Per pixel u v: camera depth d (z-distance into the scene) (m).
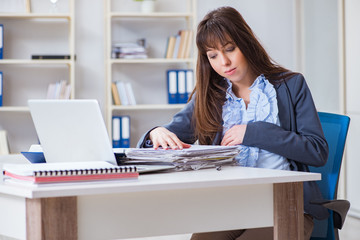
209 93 1.92
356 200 4.13
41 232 1.11
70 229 1.13
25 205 1.14
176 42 4.78
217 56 1.79
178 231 1.24
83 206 1.15
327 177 1.85
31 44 4.84
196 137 2.00
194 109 1.97
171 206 1.23
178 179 1.23
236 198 1.29
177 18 5.04
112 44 4.89
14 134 4.82
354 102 4.18
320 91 4.73
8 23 4.80
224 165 1.57
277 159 1.78
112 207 1.18
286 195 1.33
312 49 4.86
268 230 1.66
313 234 1.76
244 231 1.67
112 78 4.99
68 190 1.08
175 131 1.97
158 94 5.05
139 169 1.35
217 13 1.79
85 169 1.16
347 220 3.98
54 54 4.83
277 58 5.18
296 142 1.67
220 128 1.90
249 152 1.79
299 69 5.12
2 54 4.59
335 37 4.42
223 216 1.28
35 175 1.12
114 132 4.66
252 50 1.81
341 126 1.88
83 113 1.38
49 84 4.85
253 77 1.90
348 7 4.21
